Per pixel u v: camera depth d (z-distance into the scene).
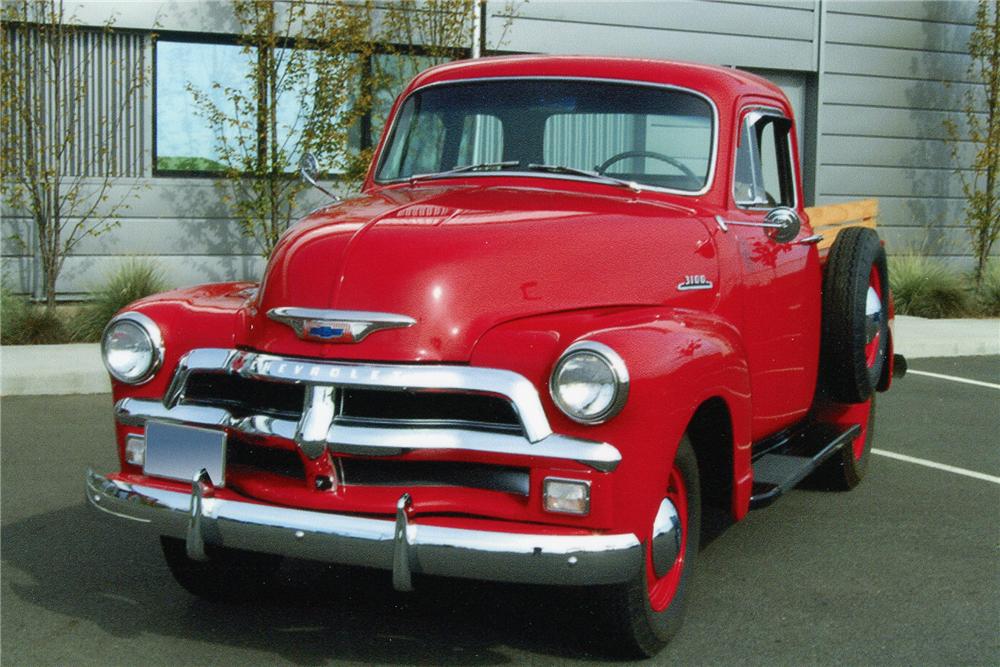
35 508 5.84
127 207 12.40
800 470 5.09
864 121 16.14
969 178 16.95
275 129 12.45
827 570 5.04
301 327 3.77
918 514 6.01
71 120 11.88
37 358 9.66
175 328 4.05
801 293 5.36
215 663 3.90
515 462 3.56
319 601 4.54
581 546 3.46
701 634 4.25
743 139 5.05
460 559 3.48
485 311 3.76
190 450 3.90
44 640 4.09
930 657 4.07
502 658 3.97
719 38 15.01
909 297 14.18
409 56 12.96
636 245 4.18
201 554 3.79
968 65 16.80
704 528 5.71
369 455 3.61
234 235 12.85
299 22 12.81
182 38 12.55
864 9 15.95
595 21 14.26
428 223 4.05
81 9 12.09
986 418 8.62
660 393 3.62
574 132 4.96
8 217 11.96
